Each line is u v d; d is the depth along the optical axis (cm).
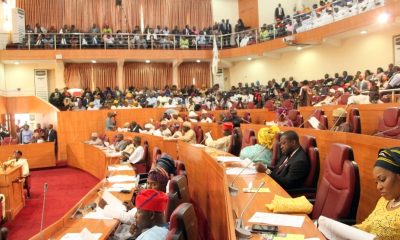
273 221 265
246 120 1077
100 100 1627
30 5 1888
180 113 1476
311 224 257
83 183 1074
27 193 924
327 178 331
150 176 393
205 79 2030
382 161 236
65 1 1933
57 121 1477
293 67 1720
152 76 1959
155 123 1398
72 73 1853
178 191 317
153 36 1841
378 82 1036
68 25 1934
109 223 363
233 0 2131
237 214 283
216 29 1997
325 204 321
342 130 595
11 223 722
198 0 2109
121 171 635
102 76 1886
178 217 216
